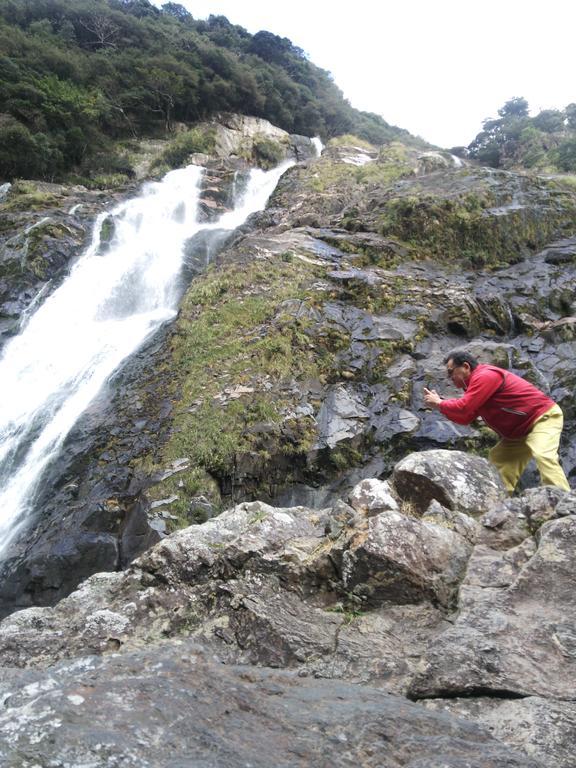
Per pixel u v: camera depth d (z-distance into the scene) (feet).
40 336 41.96
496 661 8.05
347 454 26.58
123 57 124.16
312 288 35.88
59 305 45.24
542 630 8.46
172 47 138.00
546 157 78.38
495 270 40.83
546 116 110.11
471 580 9.77
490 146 106.63
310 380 29.45
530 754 6.72
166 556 11.48
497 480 12.55
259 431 26.02
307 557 10.97
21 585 22.53
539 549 9.53
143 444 26.81
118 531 23.34
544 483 13.30
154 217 68.28
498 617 8.75
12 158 81.41
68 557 22.58
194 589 10.90
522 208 43.60
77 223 57.26
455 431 26.63
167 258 52.42
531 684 7.77
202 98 126.21
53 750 5.09
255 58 156.25
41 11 138.00
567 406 28.32
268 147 109.29
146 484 24.41
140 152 107.45
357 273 37.32
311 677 8.59
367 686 8.38
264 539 11.46
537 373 29.71
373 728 6.23
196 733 5.67
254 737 5.90
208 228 68.23
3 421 33.42
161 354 34.19
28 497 27.20
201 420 26.71
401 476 12.42
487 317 34.22
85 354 37.88
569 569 9.14
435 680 7.97
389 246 41.24
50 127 92.63
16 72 95.66
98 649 10.11
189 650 7.45
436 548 10.31
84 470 26.78
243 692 6.67
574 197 46.75
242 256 40.11
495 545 10.55
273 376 29.09
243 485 25.00
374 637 9.44
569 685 7.74
